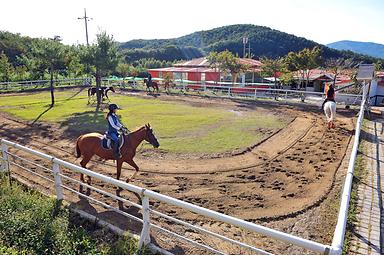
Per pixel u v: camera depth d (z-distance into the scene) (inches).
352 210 260.8
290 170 387.2
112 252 215.0
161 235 242.1
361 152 431.2
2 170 374.3
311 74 1400.1
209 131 587.5
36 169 401.4
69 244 224.4
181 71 1486.2
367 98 687.1
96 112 811.4
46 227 241.4
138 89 1301.7
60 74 1924.2
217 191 331.0
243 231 252.7
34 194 306.5
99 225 252.4
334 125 607.8
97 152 332.8
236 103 922.1
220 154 456.4
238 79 1376.7
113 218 268.1
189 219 271.7
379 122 627.5
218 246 229.1
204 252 220.7
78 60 1027.9
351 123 625.9
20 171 392.2
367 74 635.5
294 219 268.7
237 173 382.6
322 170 380.2
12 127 657.6
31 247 226.5
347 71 1534.2
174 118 712.4
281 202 301.4
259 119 688.4
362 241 218.1
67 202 292.8
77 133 597.6
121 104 936.3
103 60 967.6
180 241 234.7
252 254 218.7
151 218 269.7
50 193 319.3
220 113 770.8
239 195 319.9
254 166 405.7
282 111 776.9
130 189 222.7
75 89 1412.4
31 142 545.0
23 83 1435.8
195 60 1711.4
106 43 979.3
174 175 380.2
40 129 636.1
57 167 288.4
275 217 272.5
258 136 549.0
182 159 438.3
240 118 703.7
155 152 468.4
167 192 330.0
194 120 687.1
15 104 959.6
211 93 1111.6
